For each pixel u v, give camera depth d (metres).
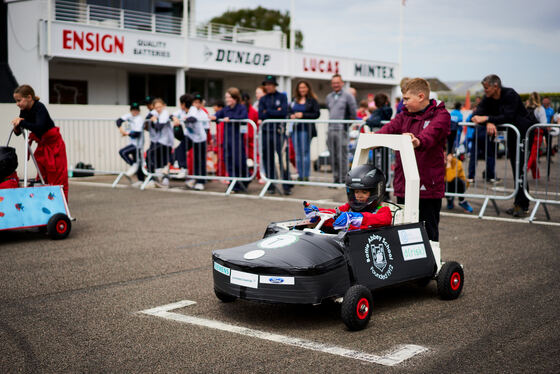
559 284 5.55
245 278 4.29
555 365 3.67
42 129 7.68
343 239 4.38
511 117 8.84
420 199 5.40
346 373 3.55
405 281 4.75
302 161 11.95
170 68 23.41
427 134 5.17
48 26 18.33
